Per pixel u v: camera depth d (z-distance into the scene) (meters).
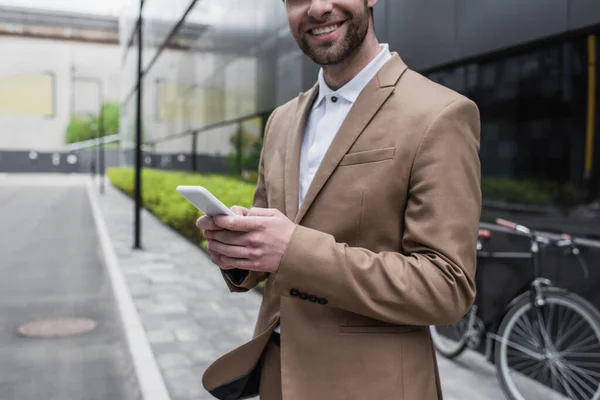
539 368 3.52
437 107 1.13
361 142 1.17
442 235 1.07
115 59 68.56
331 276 1.04
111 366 4.44
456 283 1.07
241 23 10.27
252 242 1.05
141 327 4.99
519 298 3.33
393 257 1.09
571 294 2.98
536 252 3.47
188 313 5.58
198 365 4.16
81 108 67.50
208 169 13.44
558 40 3.55
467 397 3.42
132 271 7.64
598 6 3.18
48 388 3.99
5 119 61.69
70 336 5.18
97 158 62.41
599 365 3.13
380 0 5.15
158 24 21.12
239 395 1.47
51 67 64.12
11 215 16.70
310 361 1.19
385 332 1.17
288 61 7.83
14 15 62.09
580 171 4.11
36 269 8.39
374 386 1.14
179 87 17.16
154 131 23.05
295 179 1.31
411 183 1.12
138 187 9.50
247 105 9.96
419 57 4.65
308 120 1.38
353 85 1.25
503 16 3.80
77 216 16.53
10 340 5.05
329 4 1.16
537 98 4.27
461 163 1.11
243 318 5.43
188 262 8.34
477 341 3.77
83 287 7.19
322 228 1.18
